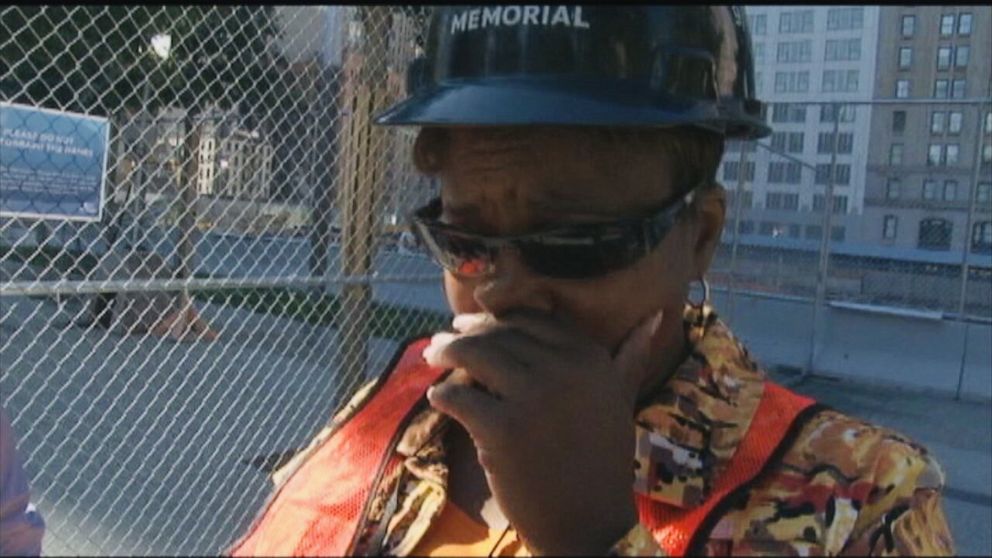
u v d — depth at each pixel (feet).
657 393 3.18
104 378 19.42
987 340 29.27
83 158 13.23
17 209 12.60
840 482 2.92
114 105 17.93
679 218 3.10
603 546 2.81
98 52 16.63
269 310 20.49
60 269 19.21
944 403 27.94
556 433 2.86
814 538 2.83
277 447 16.83
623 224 2.93
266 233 19.74
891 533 2.83
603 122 2.85
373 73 15.96
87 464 14.75
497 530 3.51
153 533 12.73
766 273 32.42
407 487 3.76
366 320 16.52
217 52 17.99
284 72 18.10
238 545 4.13
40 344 20.06
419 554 3.60
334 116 17.47
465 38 3.14
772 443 3.06
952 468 20.95
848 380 30.55
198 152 19.39
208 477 15.30
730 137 3.55
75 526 12.54
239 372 19.53
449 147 3.27
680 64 2.98
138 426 17.40
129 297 19.24
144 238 19.60
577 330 3.08
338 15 16.67
